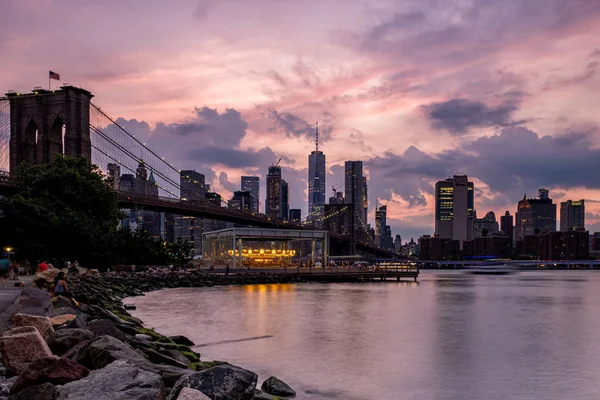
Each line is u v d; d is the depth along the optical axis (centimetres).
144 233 10644
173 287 8638
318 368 2442
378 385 2141
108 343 1416
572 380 2277
